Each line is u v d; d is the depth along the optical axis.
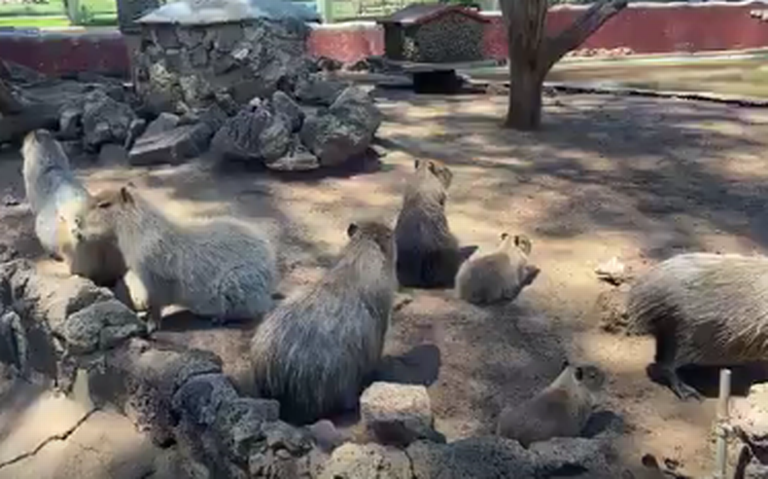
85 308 2.93
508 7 6.70
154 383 2.59
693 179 5.24
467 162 5.68
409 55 10.68
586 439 2.21
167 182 5.25
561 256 3.87
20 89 7.57
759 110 7.82
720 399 2.31
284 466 2.11
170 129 5.92
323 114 5.54
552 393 2.37
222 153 5.48
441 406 2.59
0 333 3.36
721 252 3.91
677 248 3.97
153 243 2.99
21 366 3.28
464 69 10.55
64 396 3.00
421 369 2.82
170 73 6.21
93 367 2.82
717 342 2.56
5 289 3.29
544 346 2.98
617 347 2.96
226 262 3.08
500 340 3.03
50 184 3.83
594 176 5.32
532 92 6.82
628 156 5.86
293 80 6.48
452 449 2.04
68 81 9.33
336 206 4.69
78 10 14.20
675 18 13.38
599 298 3.26
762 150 6.00
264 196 4.90
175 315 3.20
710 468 2.23
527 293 3.44
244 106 5.91
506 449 2.06
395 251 2.97
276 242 4.10
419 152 5.98
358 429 2.41
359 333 2.50
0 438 2.98
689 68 11.72
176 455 2.52
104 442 2.71
